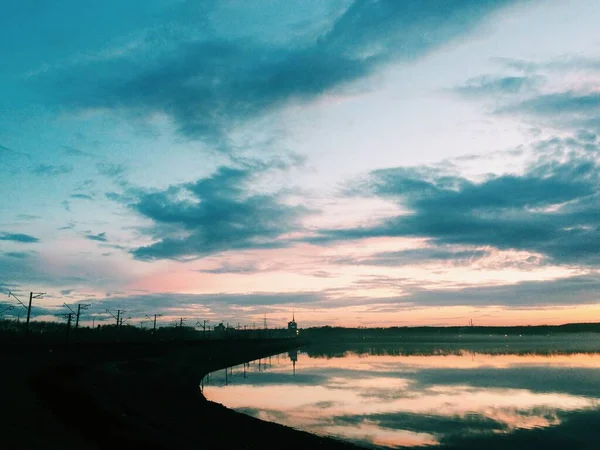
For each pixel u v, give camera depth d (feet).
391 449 85.71
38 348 224.94
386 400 144.87
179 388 152.05
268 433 84.33
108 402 81.51
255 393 162.91
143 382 145.07
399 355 404.77
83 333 441.27
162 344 336.08
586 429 101.45
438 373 230.89
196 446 57.67
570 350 485.15
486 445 88.33
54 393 82.43
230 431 82.02
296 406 133.90
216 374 238.89
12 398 73.82
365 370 253.65
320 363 317.01
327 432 99.40
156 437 56.49
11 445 46.39
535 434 97.45
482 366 274.16
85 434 54.24
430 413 121.19
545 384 181.78
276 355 438.81
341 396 154.30
